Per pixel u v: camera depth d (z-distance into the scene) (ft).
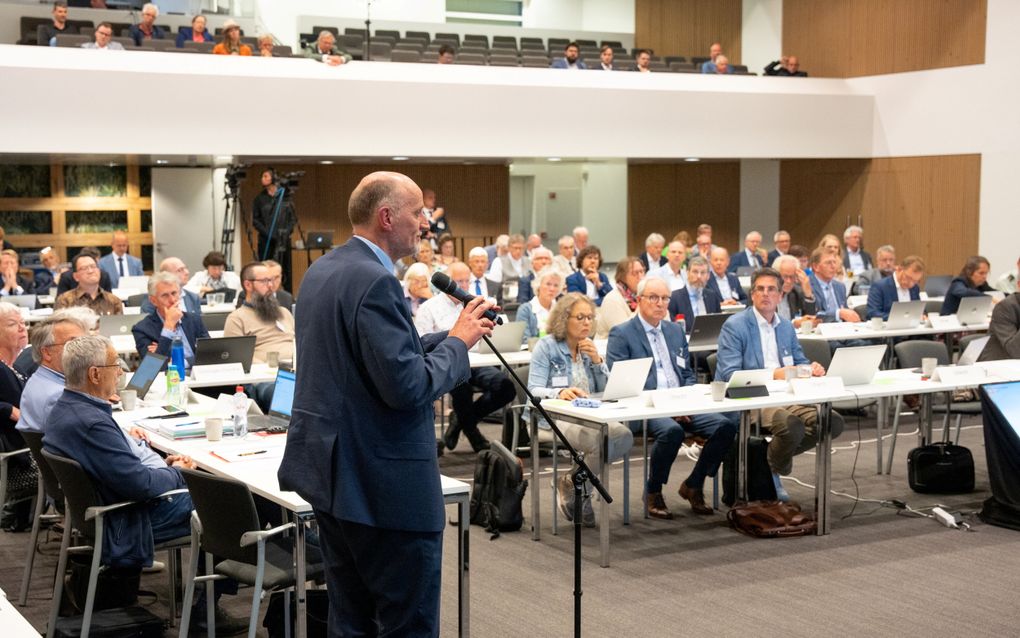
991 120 45.16
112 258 38.78
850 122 49.52
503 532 18.81
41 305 35.91
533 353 19.93
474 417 24.72
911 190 48.67
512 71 42.27
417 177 55.06
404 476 8.52
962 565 16.78
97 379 13.28
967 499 20.77
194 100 37.14
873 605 14.99
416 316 24.90
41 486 15.44
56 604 13.76
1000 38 44.60
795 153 48.21
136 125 36.42
